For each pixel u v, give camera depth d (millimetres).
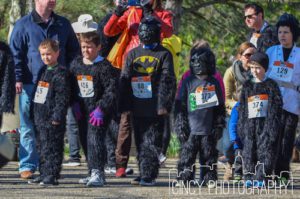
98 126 20125
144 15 22750
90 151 20203
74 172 24000
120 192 19141
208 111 20062
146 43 20156
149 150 20219
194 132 20078
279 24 20844
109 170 23641
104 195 18609
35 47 21594
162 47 20297
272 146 19859
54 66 20219
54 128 20172
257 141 19984
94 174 20250
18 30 21625
